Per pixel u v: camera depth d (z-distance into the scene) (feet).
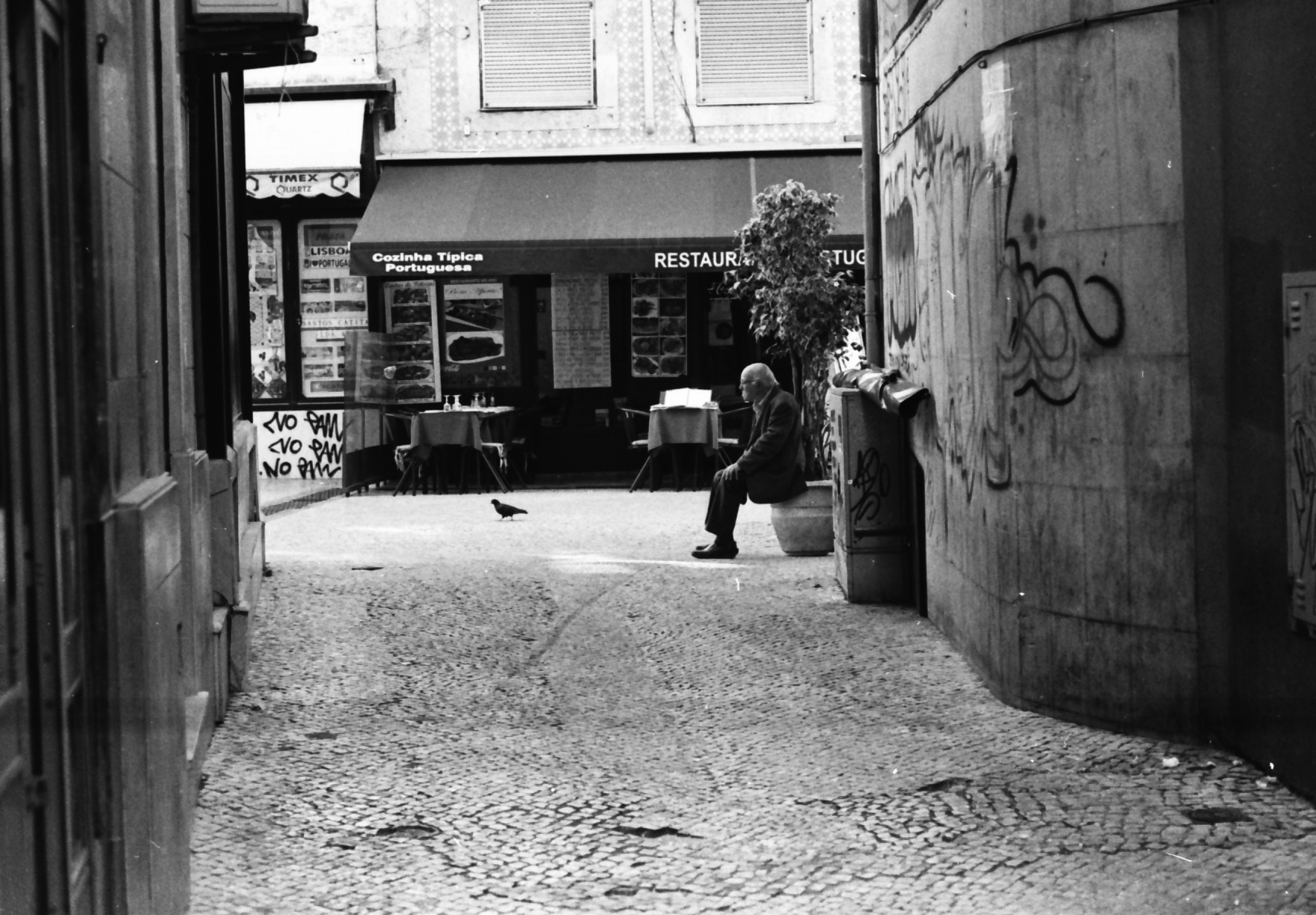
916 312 33.37
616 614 35.06
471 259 63.21
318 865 18.60
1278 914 16.15
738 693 27.63
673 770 22.77
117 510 13.46
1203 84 22.08
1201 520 22.57
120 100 15.11
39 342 11.23
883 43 37.76
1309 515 19.30
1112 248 23.26
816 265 47.11
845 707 26.27
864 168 39.65
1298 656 19.90
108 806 12.88
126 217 15.24
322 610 35.55
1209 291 22.17
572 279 69.21
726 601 36.45
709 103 68.23
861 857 18.60
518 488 66.33
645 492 63.67
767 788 21.68
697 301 69.15
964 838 19.10
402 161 68.33
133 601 13.64
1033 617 25.11
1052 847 18.63
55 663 11.19
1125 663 23.53
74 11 13.17
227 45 27.84
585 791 21.71
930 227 31.22
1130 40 22.80
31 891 10.33
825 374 46.83
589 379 69.46
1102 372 23.52
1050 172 24.11
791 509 43.50
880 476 35.76
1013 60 24.72
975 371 27.02
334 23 67.92
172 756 15.93
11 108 10.61
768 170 67.36
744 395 43.68
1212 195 22.00
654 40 68.03
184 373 22.27
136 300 15.87
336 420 68.95
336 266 68.69
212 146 29.27
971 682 27.66
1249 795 20.25
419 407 69.36
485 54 68.13
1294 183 19.51
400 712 26.50
